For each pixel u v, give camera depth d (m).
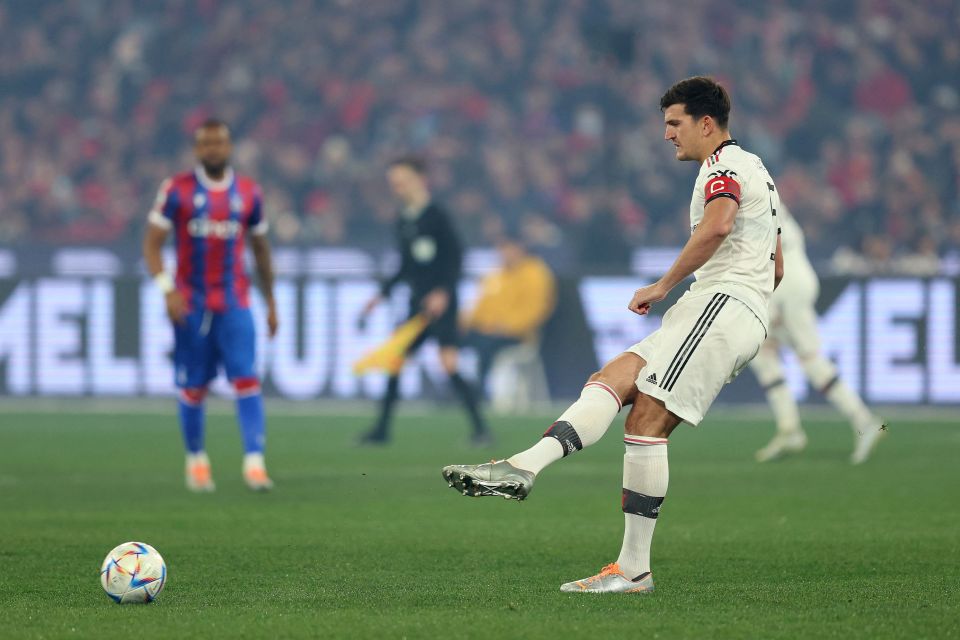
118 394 60.84
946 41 89.44
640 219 78.25
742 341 16.30
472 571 18.55
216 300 29.02
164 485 30.95
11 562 19.33
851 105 86.81
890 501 27.91
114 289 61.00
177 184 28.89
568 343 60.06
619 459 38.22
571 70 86.31
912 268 60.88
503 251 60.16
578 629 13.92
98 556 19.94
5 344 61.47
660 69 85.31
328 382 60.53
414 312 42.78
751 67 87.19
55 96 88.06
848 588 16.97
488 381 60.00
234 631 13.82
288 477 32.91
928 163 81.12
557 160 81.62
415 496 28.67
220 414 55.94
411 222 42.38
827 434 46.72
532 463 15.45
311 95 86.25
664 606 15.50
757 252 16.59
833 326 56.88
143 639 13.41
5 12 92.19
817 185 79.88
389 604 15.74
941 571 18.50
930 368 56.09
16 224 78.50
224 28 89.81
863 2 90.31
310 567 18.91
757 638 13.45
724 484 31.41
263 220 29.88
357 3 90.94
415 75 87.25
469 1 89.81
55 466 35.78
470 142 83.44
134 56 88.75
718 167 16.41
